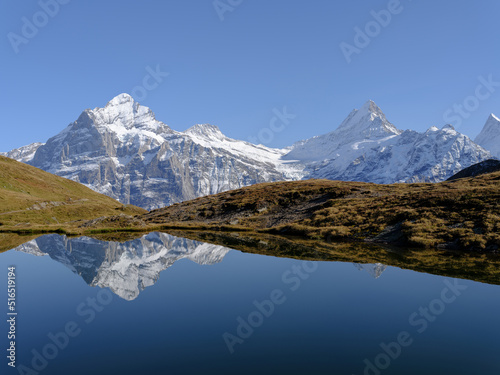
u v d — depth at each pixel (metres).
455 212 59.91
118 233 83.12
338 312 25.06
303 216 83.00
